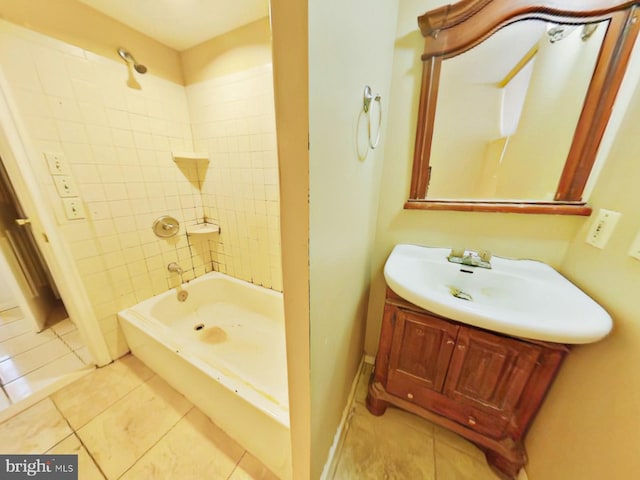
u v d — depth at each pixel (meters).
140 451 1.03
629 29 0.71
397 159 1.11
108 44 1.24
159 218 1.60
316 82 0.41
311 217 0.48
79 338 1.67
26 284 1.69
